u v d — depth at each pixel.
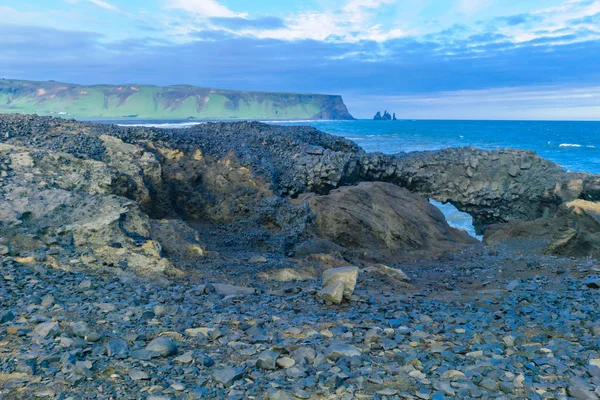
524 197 31.00
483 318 9.70
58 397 5.10
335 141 33.78
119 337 7.12
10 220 12.09
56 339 6.60
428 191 31.92
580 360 7.04
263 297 10.98
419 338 8.08
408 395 5.65
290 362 6.48
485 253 20.36
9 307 7.96
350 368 6.53
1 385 5.25
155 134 23.06
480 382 6.13
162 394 5.38
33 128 19.98
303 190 26.62
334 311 10.05
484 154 31.91
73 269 11.00
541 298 11.53
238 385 5.74
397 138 112.69
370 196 24.05
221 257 15.30
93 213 13.59
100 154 19.08
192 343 7.21
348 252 19.59
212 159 24.08
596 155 78.31
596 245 17.42
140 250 12.88
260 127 32.22
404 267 18.48
